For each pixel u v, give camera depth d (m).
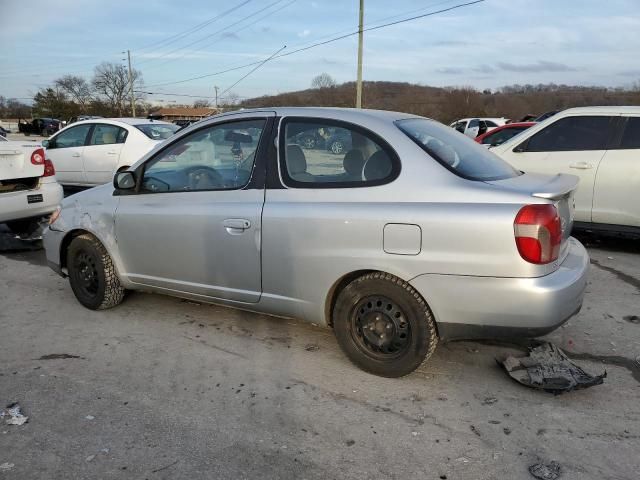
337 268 3.35
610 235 7.59
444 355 3.76
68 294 5.09
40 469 2.56
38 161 6.48
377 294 3.30
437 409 3.09
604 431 2.88
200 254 3.88
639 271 5.80
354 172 3.36
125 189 4.23
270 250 3.56
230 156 3.82
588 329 4.23
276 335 4.11
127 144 9.84
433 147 3.34
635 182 6.19
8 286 5.35
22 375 3.49
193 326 4.29
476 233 2.95
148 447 2.73
